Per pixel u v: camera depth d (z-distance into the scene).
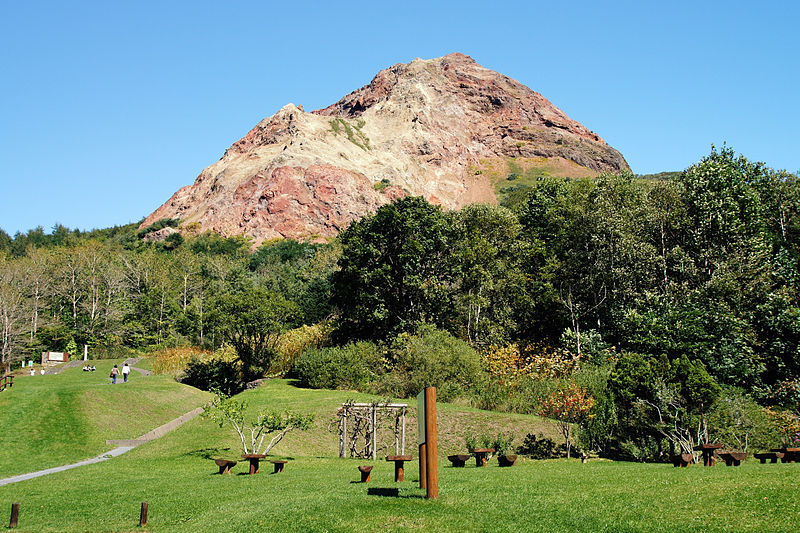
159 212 158.62
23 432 26.02
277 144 154.88
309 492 13.16
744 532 8.27
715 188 36.50
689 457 16.84
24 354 61.00
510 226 53.34
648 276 38.12
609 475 14.02
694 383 21.72
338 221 132.12
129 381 42.16
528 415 27.83
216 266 87.31
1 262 71.81
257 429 26.09
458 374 34.62
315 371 40.03
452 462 18.81
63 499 14.25
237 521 10.74
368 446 24.02
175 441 25.45
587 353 37.03
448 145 179.75
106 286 77.12
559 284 45.62
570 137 197.00
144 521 11.12
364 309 46.81
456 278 48.47
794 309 31.36
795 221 37.38
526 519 9.61
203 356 49.47
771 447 22.36
